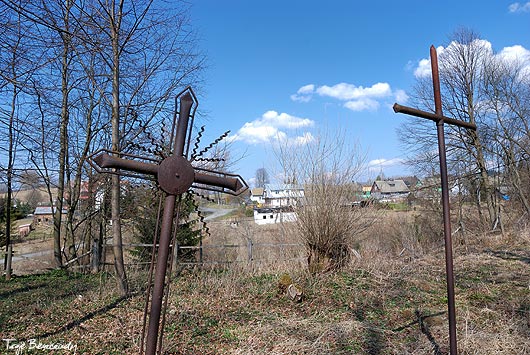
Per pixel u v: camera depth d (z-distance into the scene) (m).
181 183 3.11
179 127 3.21
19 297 7.96
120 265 7.67
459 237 16.28
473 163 21.16
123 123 11.02
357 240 10.65
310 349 4.78
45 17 6.20
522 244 13.20
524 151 19.98
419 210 20.25
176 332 5.48
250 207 20.05
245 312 6.46
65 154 13.41
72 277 10.58
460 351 4.52
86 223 14.36
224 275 8.79
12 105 11.48
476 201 21.08
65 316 6.31
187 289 8.09
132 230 13.06
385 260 9.71
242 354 4.69
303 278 8.56
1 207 16.88
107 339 5.20
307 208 9.24
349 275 8.74
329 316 6.18
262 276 9.01
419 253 11.90
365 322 5.75
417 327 5.52
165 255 3.04
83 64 8.63
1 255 16.78
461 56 21.16
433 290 7.48
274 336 5.27
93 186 13.77
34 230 22.39
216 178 3.36
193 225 12.59
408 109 3.23
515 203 22.03
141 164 3.00
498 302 6.47
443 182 3.42
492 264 9.77
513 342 4.67
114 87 7.74
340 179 9.56
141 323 5.82
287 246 10.43
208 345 5.03
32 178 12.80
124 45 7.79
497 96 20.25
